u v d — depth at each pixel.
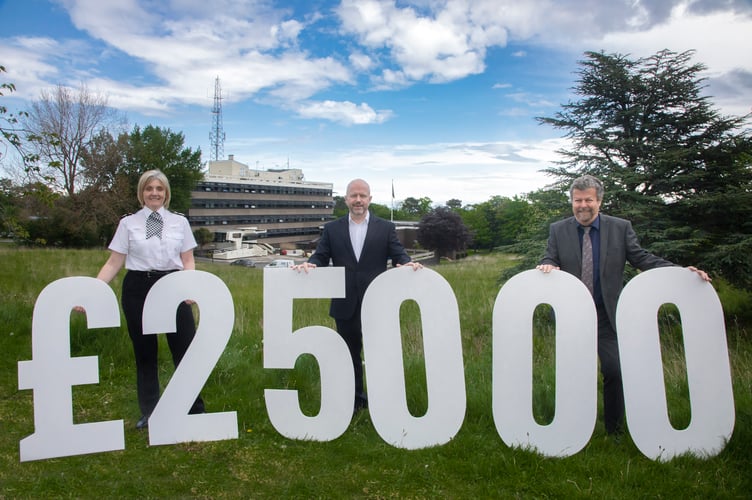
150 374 3.47
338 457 3.04
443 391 3.21
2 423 3.47
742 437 3.07
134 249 3.29
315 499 2.56
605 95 7.29
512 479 2.73
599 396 3.86
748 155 6.65
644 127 6.96
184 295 3.26
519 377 3.11
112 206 30.52
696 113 6.72
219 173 79.44
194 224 67.56
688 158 6.78
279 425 3.30
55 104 29.33
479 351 5.34
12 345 5.11
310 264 3.45
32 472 2.85
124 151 33.72
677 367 4.41
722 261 6.14
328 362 3.29
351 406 3.28
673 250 6.18
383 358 3.24
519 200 55.50
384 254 3.66
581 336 3.06
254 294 9.40
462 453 3.04
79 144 29.84
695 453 2.99
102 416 3.62
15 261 11.97
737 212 6.47
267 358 3.36
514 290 3.11
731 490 2.58
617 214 6.68
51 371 3.05
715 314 3.01
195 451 3.13
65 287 3.12
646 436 3.03
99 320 3.22
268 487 2.68
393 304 3.24
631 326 3.05
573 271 3.25
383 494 2.61
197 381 3.28
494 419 3.14
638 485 2.67
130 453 3.10
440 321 3.22
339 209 110.94
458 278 12.59
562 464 2.90
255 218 78.88
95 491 2.63
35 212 27.23
